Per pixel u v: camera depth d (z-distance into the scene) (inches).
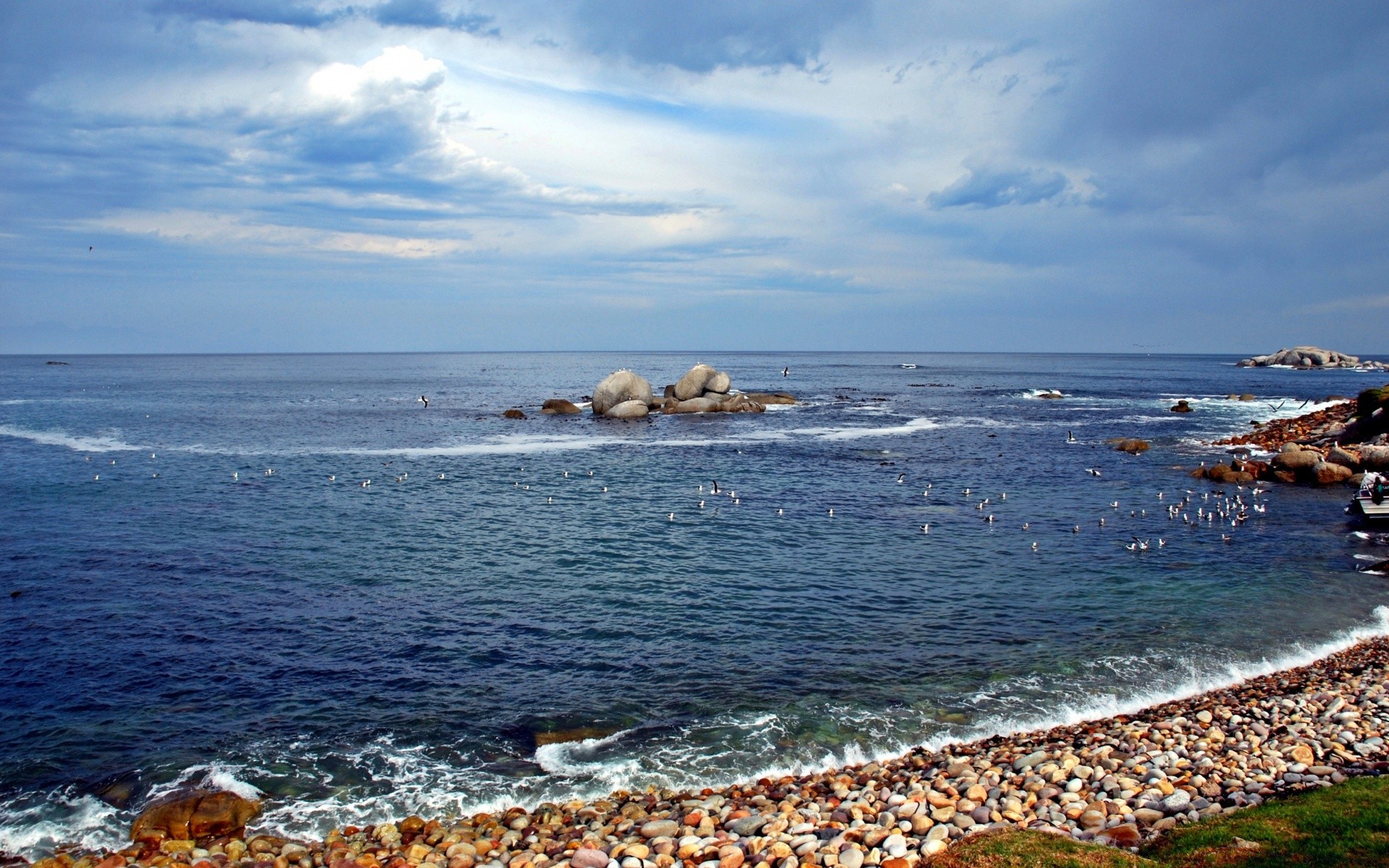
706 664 851.4
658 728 715.4
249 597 1051.9
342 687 790.5
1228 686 798.5
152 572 1151.6
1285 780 545.6
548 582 1131.3
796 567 1210.6
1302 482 1929.1
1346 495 1772.9
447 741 689.6
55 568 1164.5
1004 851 444.1
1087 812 510.0
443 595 1070.4
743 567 1210.6
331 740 690.2
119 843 553.3
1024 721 725.3
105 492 1726.1
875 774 619.2
